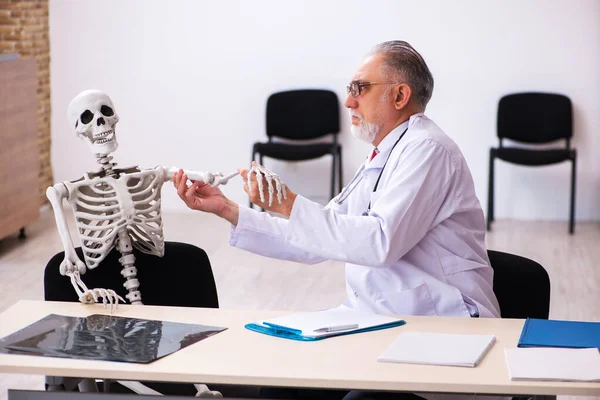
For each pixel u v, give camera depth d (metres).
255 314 2.46
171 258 2.79
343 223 2.48
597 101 7.04
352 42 7.20
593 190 7.18
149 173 2.66
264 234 2.67
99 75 7.43
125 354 2.09
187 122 7.45
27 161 6.34
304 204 2.50
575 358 2.05
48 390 2.22
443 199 2.66
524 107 6.96
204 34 7.31
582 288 5.38
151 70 7.39
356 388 1.94
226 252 6.23
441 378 1.95
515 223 7.14
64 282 2.65
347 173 7.39
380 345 2.18
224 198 2.65
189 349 2.14
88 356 2.08
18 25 6.75
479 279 2.69
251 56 7.31
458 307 2.61
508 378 1.95
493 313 2.68
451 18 7.06
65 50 7.41
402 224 2.52
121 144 7.52
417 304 2.62
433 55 7.13
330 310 2.69
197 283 2.81
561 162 6.73
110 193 2.62
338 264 6.02
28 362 2.04
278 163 7.49
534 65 7.05
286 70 7.30
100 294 2.50
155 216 2.69
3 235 5.95
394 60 2.73
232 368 2.01
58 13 7.36
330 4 7.17
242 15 7.26
